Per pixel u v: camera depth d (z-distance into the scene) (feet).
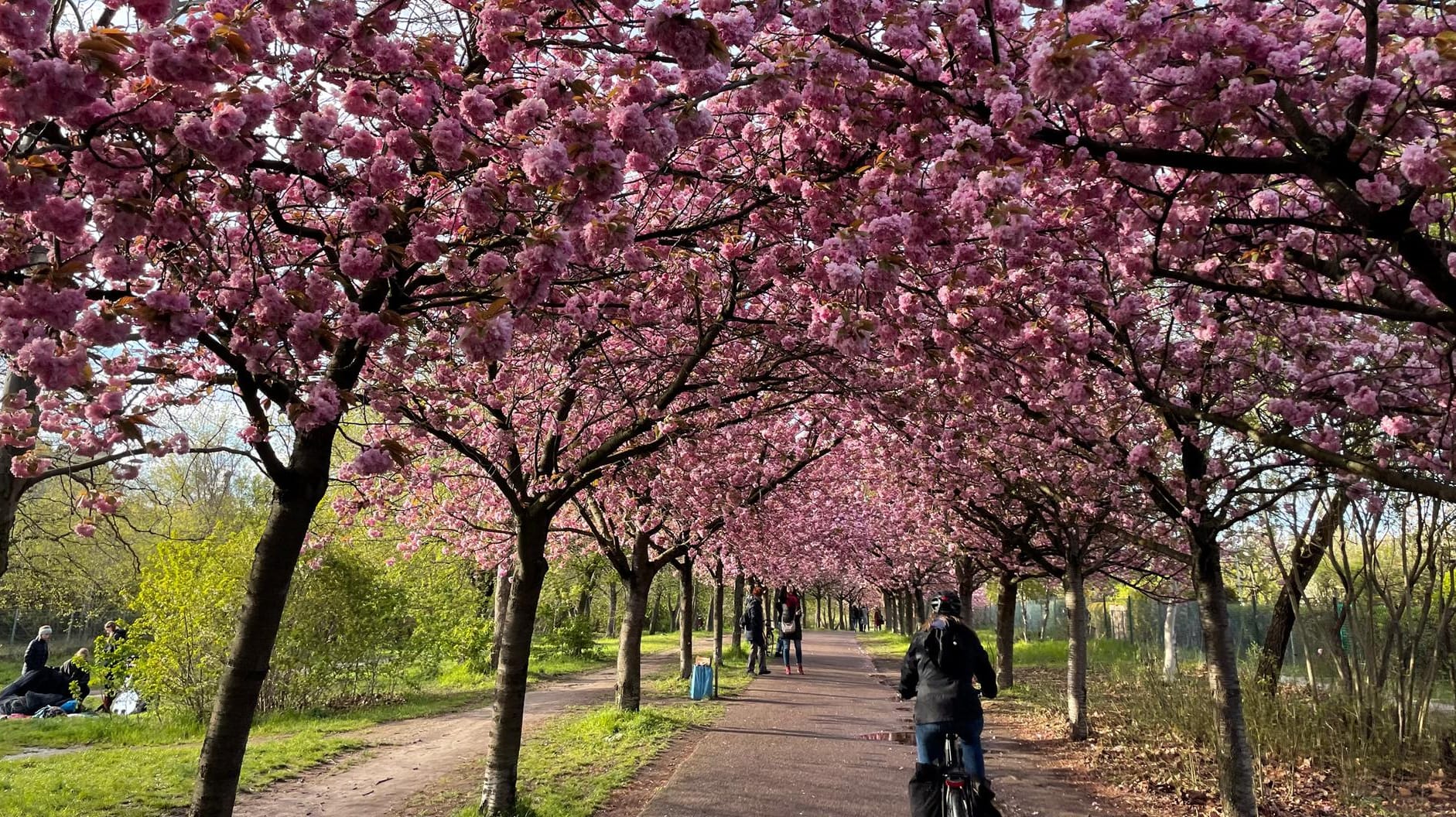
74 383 9.41
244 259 14.10
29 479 16.10
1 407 14.67
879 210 12.91
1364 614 29.43
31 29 7.36
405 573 56.29
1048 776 26.71
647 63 12.07
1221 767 20.76
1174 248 15.21
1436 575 29.09
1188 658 65.21
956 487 35.86
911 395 25.20
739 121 15.60
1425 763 25.91
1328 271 15.08
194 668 40.60
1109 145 11.22
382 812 23.15
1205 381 20.20
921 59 12.24
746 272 19.97
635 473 32.91
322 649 45.32
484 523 36.81
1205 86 11.22
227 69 9.10
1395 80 11.73
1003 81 11.05
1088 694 42.19
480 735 36.11
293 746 31.53
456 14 13.51
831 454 42.39
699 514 36.22
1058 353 18.20
